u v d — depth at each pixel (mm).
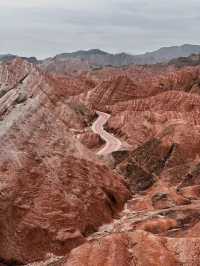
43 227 53094
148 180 77562
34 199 55125
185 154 82250
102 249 41562
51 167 59844
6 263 50188
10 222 52188
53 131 64312
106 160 93688
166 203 63594
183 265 40375
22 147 59000
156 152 83625
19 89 69625
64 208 56156
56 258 50812
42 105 66250
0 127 59531
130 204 66375
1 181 54406
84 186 61125
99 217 59062
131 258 41062
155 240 42375
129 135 116562
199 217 54344
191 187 68438
